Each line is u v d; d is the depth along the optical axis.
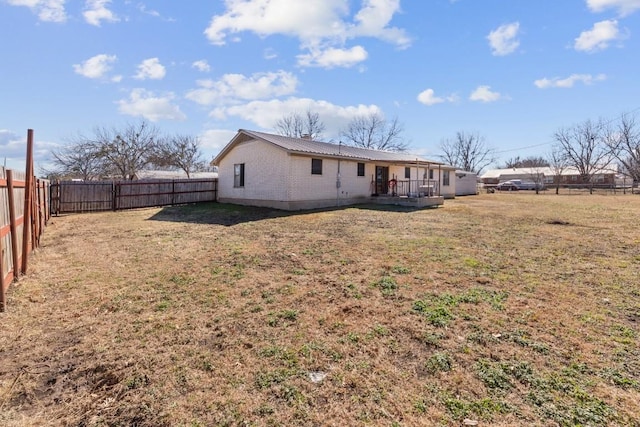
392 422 2.04
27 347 3.01
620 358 2.73
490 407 2.15
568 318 3.51
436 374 2.55
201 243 7.61
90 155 25.33
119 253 6.68
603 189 37.88
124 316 3.68
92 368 2.69
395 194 18.05
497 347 2.93
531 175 52.72
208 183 18.28
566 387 2.35
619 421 2.00
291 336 3.19
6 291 4.34
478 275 5.03
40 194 8.70
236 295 4.30
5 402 2.28
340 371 2.60
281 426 2.02
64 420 2.11
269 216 12.31
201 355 2.86
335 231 9.00
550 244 7.22
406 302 3.99
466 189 30.64
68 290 4.51
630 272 5.16
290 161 13.93
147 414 2.14
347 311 3.77
